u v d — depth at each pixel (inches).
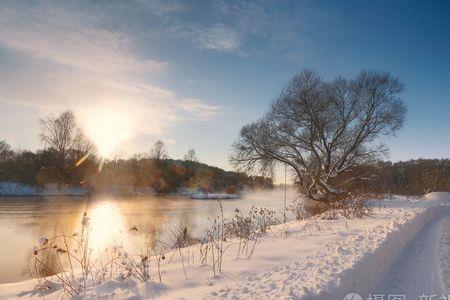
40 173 1968.5
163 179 2564.0
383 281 278.7
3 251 575.5
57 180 2007.9
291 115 1199.6
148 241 634.2
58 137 2065.7
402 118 1233.4
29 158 2048.5
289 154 1244.5
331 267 255.6
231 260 303.6
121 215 1120.2
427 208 858.1
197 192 2613.2
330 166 1232.8
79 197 1862.7
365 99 1220.5
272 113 1236.5
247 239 406.9
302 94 1163.9
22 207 1280.8
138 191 2402.8
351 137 1251.2
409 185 2417.6
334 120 1206.3
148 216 1103.6
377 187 1346.0
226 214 1160.2
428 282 276.5
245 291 211.3
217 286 230.4
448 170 2721.5
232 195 2399.1
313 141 1199.6
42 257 524.7
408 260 349.4
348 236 421.7
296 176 1380.4
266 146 1230.3
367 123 1232.2
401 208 847.1
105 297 206.2
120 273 249.0
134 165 2566.4
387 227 454.6
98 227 836.0
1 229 808.3
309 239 410.6
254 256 319.6
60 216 1045.8
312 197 1176.8
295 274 246.1
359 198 780.0
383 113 1230.3
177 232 746.2
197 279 248.2
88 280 245.8
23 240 681.0
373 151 1268.5
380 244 335.6
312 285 213.2
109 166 2379.4
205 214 1176.2
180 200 1929.1
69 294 214.5
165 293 217.2
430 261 343.9
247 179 1389.0
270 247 363.6
